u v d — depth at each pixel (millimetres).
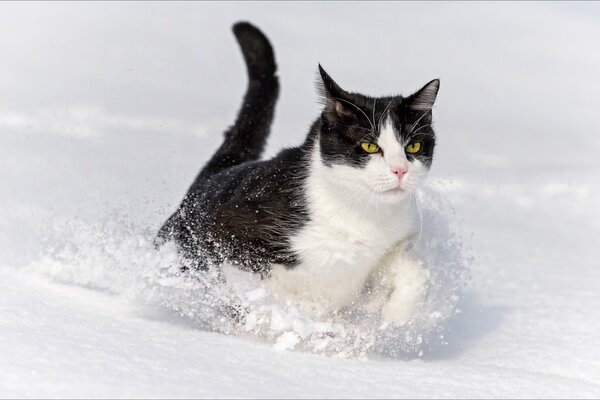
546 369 7332
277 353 6707
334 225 7551
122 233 8945
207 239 7961
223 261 7734
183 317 7910
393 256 7801
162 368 5652
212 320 7703
